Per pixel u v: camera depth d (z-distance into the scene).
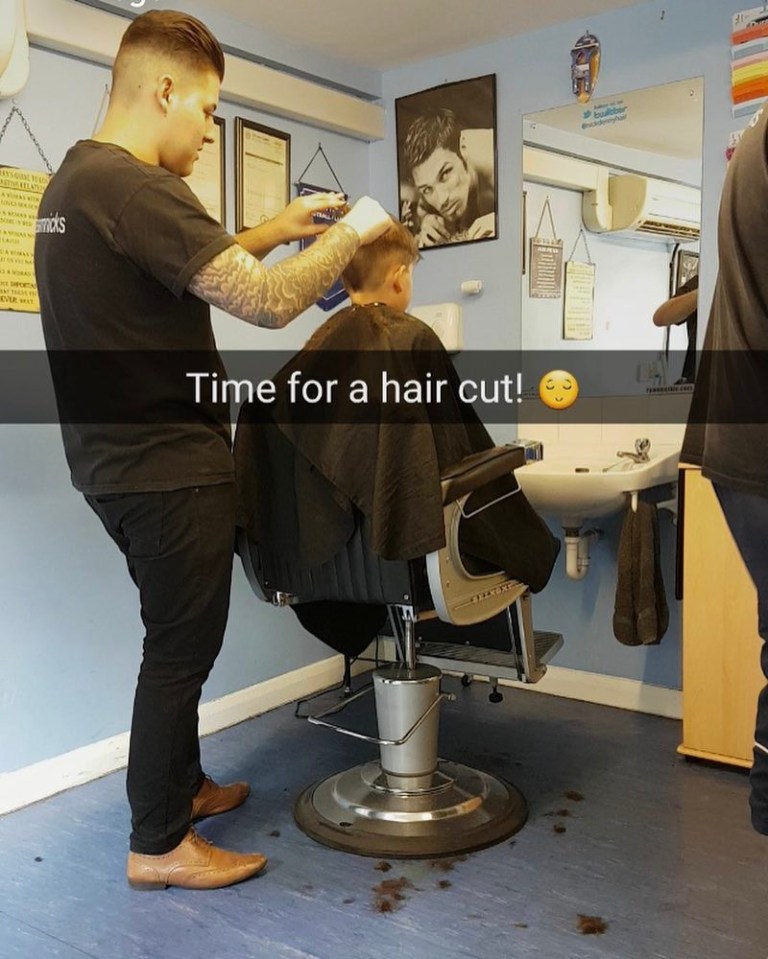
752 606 2.07
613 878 1.67
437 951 1.45
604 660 2.65
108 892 1.64
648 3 2.37
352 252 1.64
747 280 1.08
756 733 1.17
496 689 2.67
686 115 2.34
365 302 1.81
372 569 1.71
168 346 1.52
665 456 2.36
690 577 2.15
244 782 2.06
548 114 2.56
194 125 1.56
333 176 2.80
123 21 2.08
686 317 2.39
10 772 1.99
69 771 2.09
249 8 2.37
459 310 2.76
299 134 2.66
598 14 2.45
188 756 1.63
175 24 1.51
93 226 1.44
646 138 2.40
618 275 2.48
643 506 2.28
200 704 2.42
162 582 1.56
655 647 2.56
